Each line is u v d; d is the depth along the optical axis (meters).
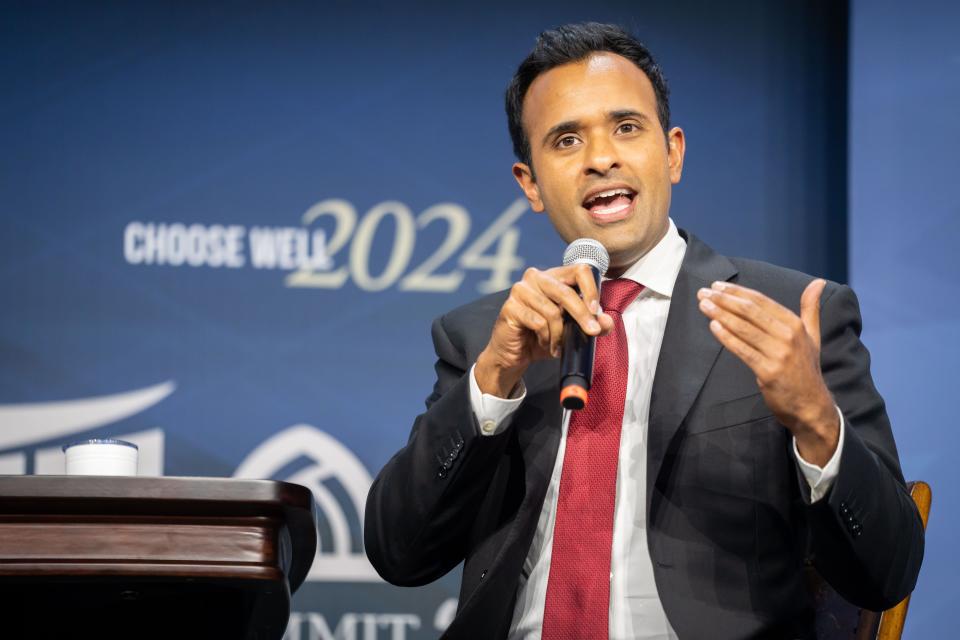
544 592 6.45
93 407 13.75
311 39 14.49
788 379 5.54
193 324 13.94
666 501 6.37
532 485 6.55
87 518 5.36
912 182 13.38
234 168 14.23
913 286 13.20
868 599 6.25
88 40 14.34
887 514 5.97
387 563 6.88
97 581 5.39
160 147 14.22
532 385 6.91
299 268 14.10
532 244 14.23
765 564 6.28
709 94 14.30
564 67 7.15
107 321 13.91
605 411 6.67
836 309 6.81
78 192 14.09
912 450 12.86
